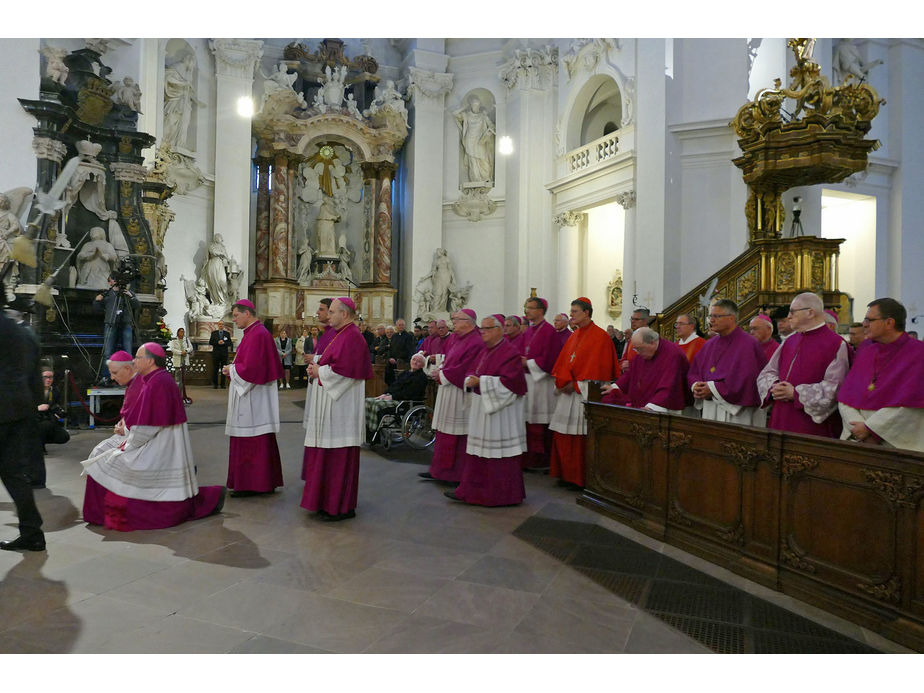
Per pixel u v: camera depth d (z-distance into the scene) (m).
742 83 13.06
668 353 5.37
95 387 9.54
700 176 13.47
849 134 10.10
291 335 19.39
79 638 3.14
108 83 11.38
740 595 3.77
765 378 4.61
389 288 20.55
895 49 15.13
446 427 6.43
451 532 4.96
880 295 15.32
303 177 20.39
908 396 3.54
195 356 16.67
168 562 4.21
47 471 6.68
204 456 7.74
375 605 3.59
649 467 5.00
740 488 4.16
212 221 17.73
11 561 4.17
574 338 6.46
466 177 20.91
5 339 4.12
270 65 20.05
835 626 3.36
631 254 14.95
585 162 17.28
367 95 21.33
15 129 10.05
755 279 10.84
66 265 10.51
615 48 16.19
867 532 3.35
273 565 4.20
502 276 20.17
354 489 5.31
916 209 15.39
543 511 5.58
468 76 20.88
